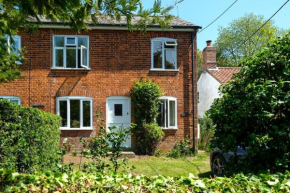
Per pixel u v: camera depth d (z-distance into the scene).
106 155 6.83
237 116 5.49
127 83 14.84
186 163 12.46
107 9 4.48
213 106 6.20
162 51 15.12
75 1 3.89
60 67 14.50
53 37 14.54
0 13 4.48
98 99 14.66
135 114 14.65
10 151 5.98
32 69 14.37
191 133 15.09
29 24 4.94
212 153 9.68
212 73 23.61
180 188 4.14
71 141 14.34
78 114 14.54
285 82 5.32
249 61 6.10
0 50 5.46
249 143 5.24
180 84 15.18
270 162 5.37
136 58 14.94
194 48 15.29
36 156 6.86
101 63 14.76
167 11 4.55
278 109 5.32
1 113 6.04
